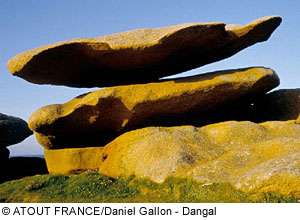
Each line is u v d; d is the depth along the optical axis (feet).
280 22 55.93
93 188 39.60
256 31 54.95
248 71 55.01
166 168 39.60
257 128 49.03
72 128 54.85
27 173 86.48
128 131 55.11
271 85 57.82
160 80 57.72
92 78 60.85
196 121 57.77
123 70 56.54
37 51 48.78
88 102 50.85
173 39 47.78
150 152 44.14
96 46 48.14
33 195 39.91
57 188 41.34
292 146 37.50
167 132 48.16
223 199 30.68
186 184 35.60
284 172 29.32
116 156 48.32
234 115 62.75
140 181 40.16
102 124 53.78
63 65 53.11
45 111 53.98
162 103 51.80
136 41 47.96
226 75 53.67
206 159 41.50
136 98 51.08
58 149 60.08
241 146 44.47
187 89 51.75
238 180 31.58
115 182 41.98
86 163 54.54
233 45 56.90
